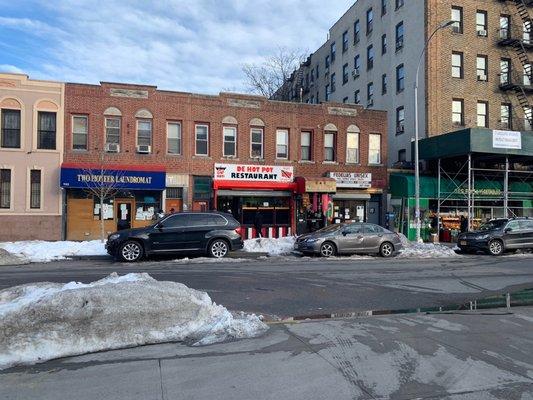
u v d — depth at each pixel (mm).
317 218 25828
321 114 27016
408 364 5453
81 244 19578
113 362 5422
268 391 4633
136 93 23688
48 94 22453
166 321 6324
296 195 25891
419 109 30688
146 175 22984
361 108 27797
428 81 29969
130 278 7707
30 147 22141
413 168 29609
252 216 25328
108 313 5938
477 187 28281
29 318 5547
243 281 11859
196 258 17109
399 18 33281
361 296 10125
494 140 25906
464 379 4992
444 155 27234
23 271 13578
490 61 31594
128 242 16344
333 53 45375
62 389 4645
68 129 22688
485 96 31266
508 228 20641
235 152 25500
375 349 5992
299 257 18453
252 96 25719
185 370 5180
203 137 24969
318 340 6355
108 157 23203
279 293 10328
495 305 9234
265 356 5660
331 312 8531
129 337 6016
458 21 30844
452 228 27938
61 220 22406
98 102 23125
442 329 7035
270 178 25531
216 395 4527
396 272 14008
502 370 5277
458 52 30938
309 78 51781
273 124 26094
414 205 26719
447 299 9906
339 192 26891
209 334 6406
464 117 30625
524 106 32094
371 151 28047
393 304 9328
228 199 25031
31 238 22094
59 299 5785
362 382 4887
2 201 21906
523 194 29219
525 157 28094
